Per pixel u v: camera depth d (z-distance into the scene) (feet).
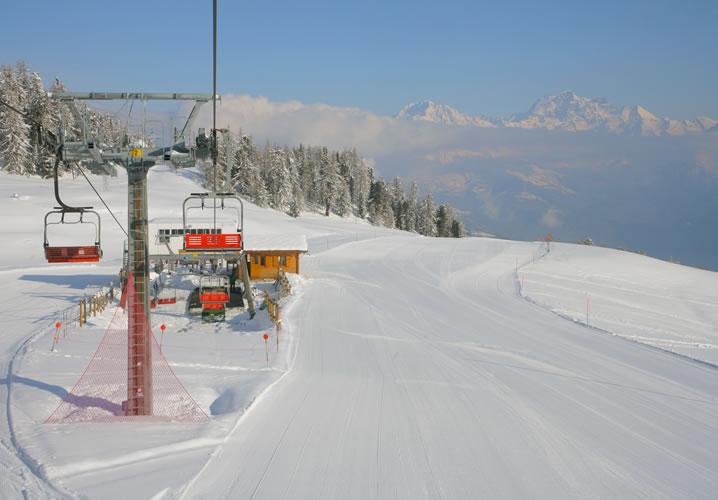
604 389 51.78
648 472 32.73
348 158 525.75
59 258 54.54
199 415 40.45
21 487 26.48
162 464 30.22
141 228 38.17
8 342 62.75
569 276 158.51
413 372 55.88
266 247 136.15
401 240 249.55
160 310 99.30
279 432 36.70
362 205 469.57
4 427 34.45
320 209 440.86
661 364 63.36
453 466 32.24
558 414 43.47
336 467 31.35
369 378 52.80
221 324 89.81
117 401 42.37
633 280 158.30
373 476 30.35
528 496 28.76
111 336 67.62
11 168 309.01
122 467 29.45
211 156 40.04
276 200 367.66
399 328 81.05
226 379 50.39
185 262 112.47
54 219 216.74
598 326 89.76
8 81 306.96
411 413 42.19
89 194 272.72
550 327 86.07
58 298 99.30
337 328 79.25
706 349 76.95
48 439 32.40
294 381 50.47
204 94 38.29
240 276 123.54
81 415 38.29
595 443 37.27
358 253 201.77
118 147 38.11
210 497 26.89
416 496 28.14
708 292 147.54
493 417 42.01
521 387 51.42
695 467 33.81
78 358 55.31
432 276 150.10
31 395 41.39
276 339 69.46
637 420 42.80
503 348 69.72
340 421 39.55
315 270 156.87
